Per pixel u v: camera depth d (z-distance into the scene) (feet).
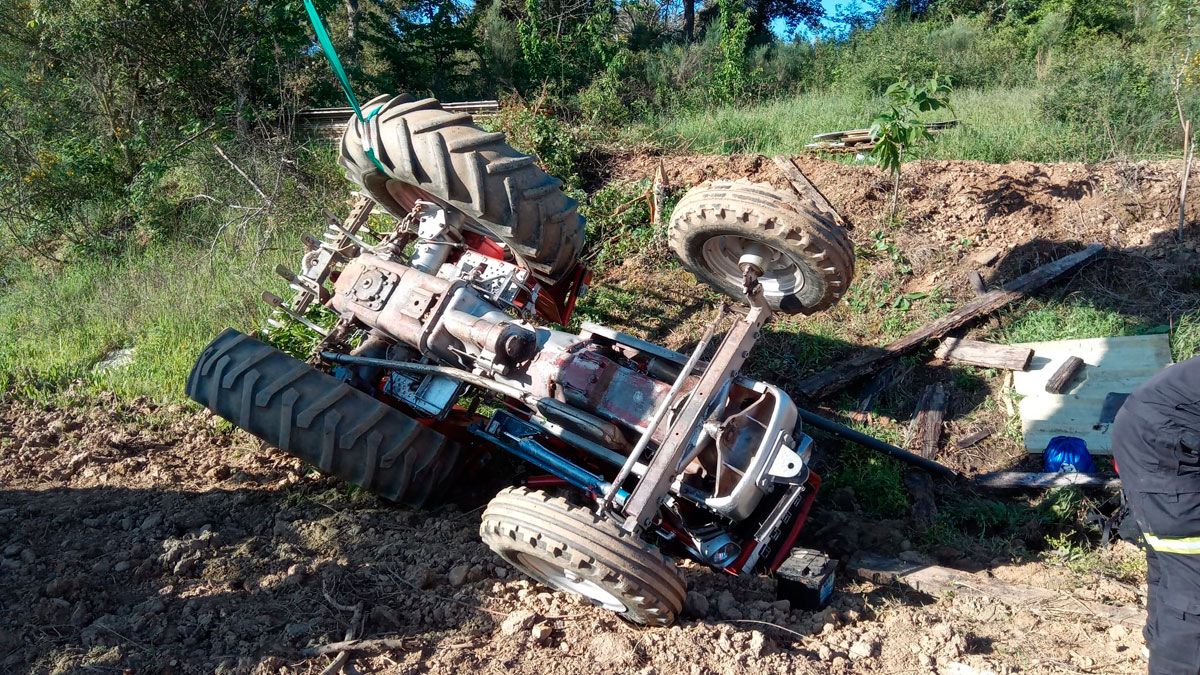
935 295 21.53
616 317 22.61
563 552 11.02
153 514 15.52
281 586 13.09
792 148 32.17
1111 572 14.14
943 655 11.53
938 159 28.76
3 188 36.17
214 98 40.19
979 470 17.60
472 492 16.53
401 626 12.19
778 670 11.09
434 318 14.66
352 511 15.72
